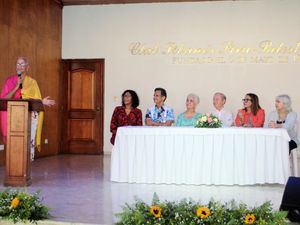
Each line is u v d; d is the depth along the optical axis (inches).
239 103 343.9
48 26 341.4
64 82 367.9
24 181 187.9
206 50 348.8
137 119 236.1
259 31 342.3
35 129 244.4
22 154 187.2
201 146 198.2
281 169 197.3
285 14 339.6
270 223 114.5
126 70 360.8
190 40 351.6
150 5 357.4
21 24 293.9
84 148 364.8
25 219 129.5
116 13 362.3
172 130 199.5
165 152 200.4
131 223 117.9
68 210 145.1
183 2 352.8
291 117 218.8
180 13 353.1
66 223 128.7
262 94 341.4
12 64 280.8
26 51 302.0
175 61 353.1
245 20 344.2
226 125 240.7
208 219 114.8
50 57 346.3
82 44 366.6
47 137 344.8
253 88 342.3
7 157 187.0
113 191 181.8
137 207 124.0
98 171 248.7
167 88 354.0
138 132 202.4
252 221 113.0
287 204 129.6
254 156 197.6
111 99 362.6
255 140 197.8
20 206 131.3
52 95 351.9
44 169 257.4
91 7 365.7
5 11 271.3
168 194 176.4
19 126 186.1
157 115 234.7
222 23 347.3
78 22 367.2
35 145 263.4
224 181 198.4
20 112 185.6
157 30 356.2
